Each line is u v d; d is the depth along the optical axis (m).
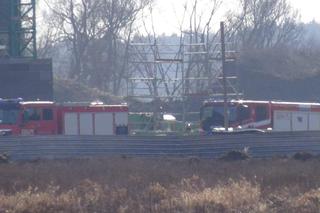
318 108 167.12
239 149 108.25
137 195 64.25
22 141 107.62
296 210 57.84
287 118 165.12
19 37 189.75
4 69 183.38
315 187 69.75
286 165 91.56
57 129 153.88
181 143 108.06
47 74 185.75
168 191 65.81
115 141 108.81
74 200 61.56
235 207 58.69
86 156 107.81
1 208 59.66
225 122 158.25
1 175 81.62
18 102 152.00
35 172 84.31
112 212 58.44
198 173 83.69
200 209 58.03
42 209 59.34
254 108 164.00
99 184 71.31
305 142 110.62
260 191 66.06
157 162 96.62
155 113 188.00
